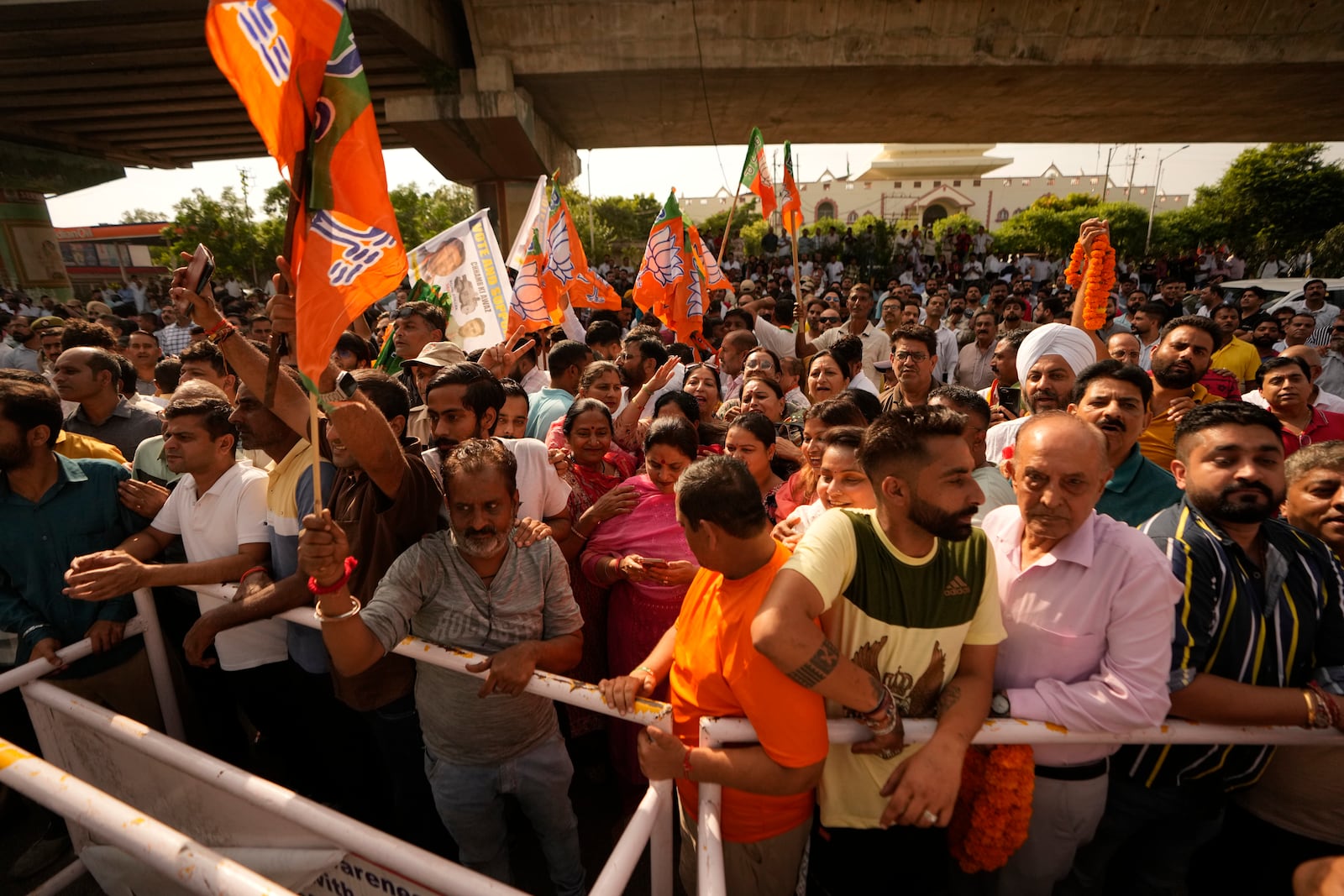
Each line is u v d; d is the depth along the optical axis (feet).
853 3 46.29
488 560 6.46
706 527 4.83
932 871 5.98
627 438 12.92
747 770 4.67
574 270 17.21
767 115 62.90
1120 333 14.44
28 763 4.83
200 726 9.66
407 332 15.26
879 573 5.05
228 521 7.88
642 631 8.29
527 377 17.39
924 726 4.95
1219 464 5.59
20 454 7.52
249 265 105.70
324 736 8.60
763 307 29.22
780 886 5.60
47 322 23.26
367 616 5.81
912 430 4.69
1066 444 5.16
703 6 46.29
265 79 4.56
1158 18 46.62
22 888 8.14
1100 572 5.28
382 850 4.63
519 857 8.55
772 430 9.48
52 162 70.54
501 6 45.29
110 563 6.77
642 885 8.34
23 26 41.32
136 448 12.55
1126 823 6.15
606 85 51.93
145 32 42.63
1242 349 18.79
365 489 7.22
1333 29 46.68
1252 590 5.52
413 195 135.03
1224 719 5.16
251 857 5.60
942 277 79.25
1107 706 4.99
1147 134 72.38
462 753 6.59
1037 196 183.42
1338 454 6.55
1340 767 5.63
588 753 9.77
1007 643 5.64
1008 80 52.65
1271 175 106.42
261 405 7.40
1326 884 4.60
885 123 66.80
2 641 8.13
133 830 4.24
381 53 45.85
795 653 4.42
